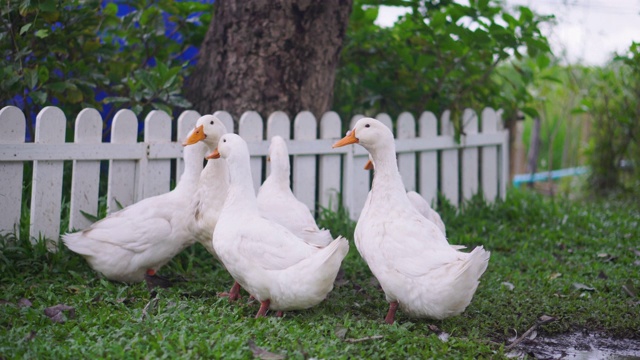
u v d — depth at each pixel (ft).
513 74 19.94
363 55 15.08
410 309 8.91
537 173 23.35
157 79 12.21
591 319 9.69
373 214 9.24
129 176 11.34
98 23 13.03
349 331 8.48
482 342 8.61
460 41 14.06
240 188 9.29
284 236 8.93
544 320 9.44
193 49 15.11
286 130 12.50
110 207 11.17
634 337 9.37
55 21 12.23
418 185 14.64
